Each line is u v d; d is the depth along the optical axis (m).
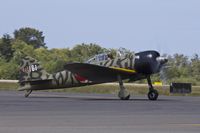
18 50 192.00
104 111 45.16
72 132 29.64
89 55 186.75
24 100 62.53
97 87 107.62
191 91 95.62
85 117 39.06
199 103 58.16
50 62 162.50
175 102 60.50
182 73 155.12
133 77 70.50
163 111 45.31
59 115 40.78
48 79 75.06
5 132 29.44
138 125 33.41
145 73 69.88
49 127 32.12
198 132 29.83
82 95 82.50
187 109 47.88
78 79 73.12
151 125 33.38
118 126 32.78
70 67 69.81
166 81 133.75
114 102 59.78
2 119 37.25
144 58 69.00
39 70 75.69
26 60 76.38
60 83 74.69
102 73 70.56
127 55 70.12
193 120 36.78
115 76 70.56
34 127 32.06
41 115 40.72
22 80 76.31
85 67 69.25
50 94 85.06
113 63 70.38
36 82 75.56
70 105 53.31
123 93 68.31
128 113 43.03
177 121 36.03
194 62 172.12
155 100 66.19
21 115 40.66
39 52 189.25
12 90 100.69
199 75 161.25
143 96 83.06
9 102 57.78
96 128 31.66
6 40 193.62
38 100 63.00
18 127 32.03
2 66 160.38
